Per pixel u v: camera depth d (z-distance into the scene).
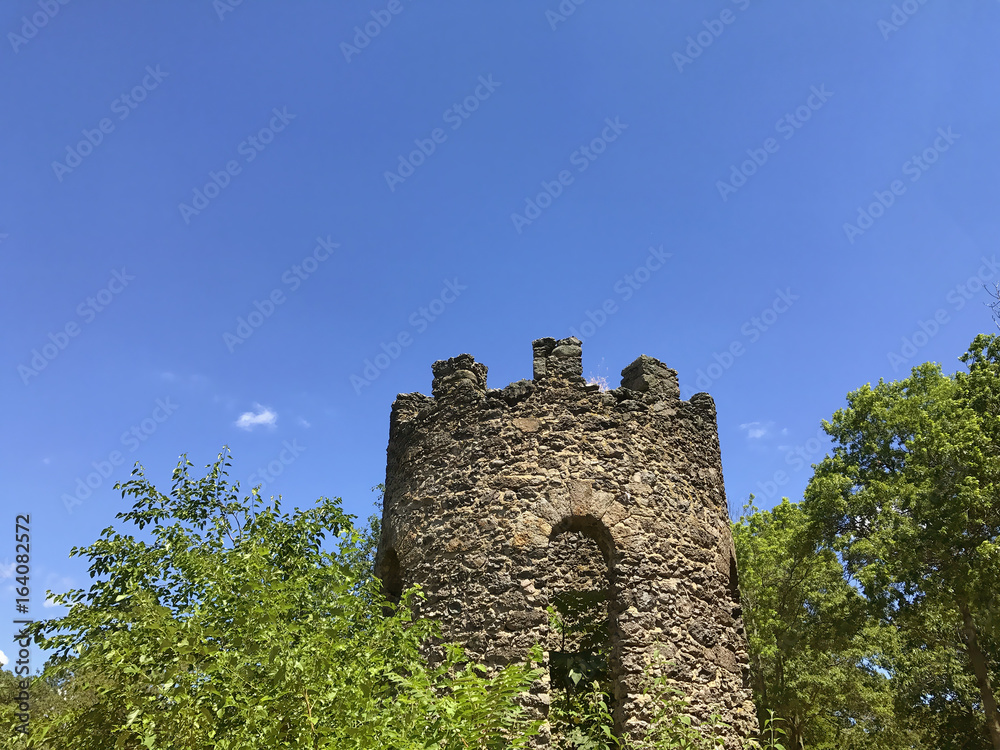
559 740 11.06
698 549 12.01
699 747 9.88
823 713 26.72
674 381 13.28
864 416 29.67
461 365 13.26
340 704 6.31
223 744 6.20
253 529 11.73
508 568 11.12
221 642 7.70
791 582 26.34
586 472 11.69
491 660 10.66
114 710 7.82
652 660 9.98
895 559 21.88
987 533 19.66
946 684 24.95
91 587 9.72
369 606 9.16
